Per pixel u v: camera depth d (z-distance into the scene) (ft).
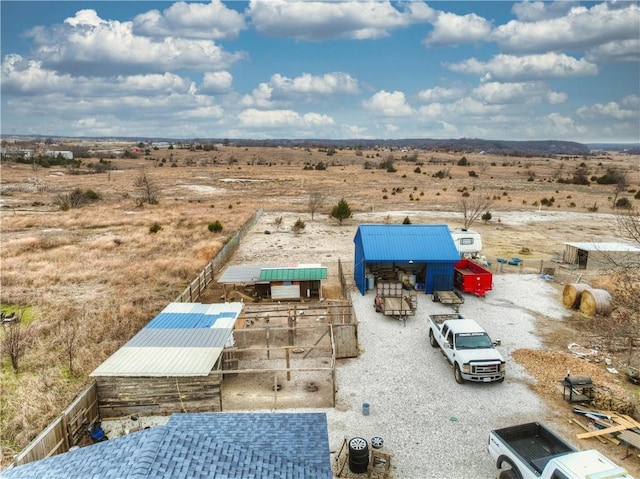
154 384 48.91
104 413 49.26
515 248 129.70
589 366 59.16
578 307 79.82
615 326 70.38
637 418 48.14
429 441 44.55
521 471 35.27
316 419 35.42
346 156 639.76
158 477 24.76
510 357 62.23
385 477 39.29
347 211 164.35
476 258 109.70
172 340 55.88
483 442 44.34
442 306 81.51
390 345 66.23
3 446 44.24
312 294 86.79
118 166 442.50
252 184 310.86
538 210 201.67
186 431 29.73
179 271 103.45
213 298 88.12
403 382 55.83
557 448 37.19
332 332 59.31
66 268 106.63
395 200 231.71
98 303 83.41
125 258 116.37
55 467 27.14
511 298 86.28
